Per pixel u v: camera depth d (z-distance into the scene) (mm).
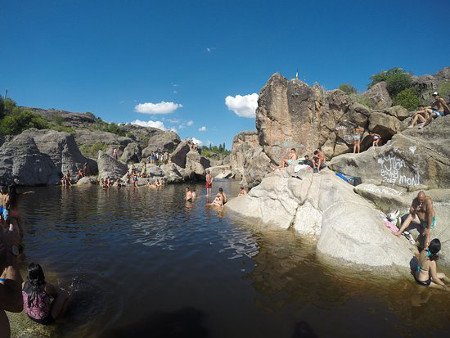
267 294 6918
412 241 9758
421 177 11492
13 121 42438
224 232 12500
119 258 9148
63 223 13836
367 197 11758
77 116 85625
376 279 7816
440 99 13453
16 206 9547
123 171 37125
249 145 50875
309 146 22016
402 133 12734
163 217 15594
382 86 24688
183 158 47531
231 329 5504
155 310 6156
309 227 12359
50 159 32562
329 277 7914
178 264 8711
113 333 5379
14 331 5453
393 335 5414
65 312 6051
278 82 23141
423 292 7160
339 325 5691
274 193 14914
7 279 2777
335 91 20750
